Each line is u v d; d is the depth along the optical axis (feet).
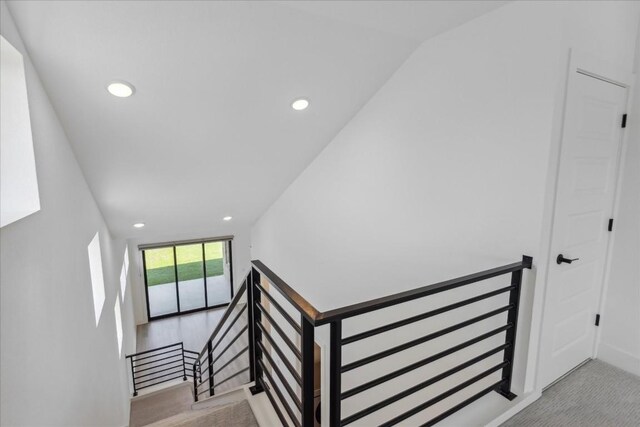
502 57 6.06
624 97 6.82
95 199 11.28
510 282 6.14
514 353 6.23
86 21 5.49
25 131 5.27
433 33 7.11
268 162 11.92
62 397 5.83
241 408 6.25
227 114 8.70
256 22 6.22
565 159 5.82
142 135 8.75
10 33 4.91
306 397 4.26
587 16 5.61
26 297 4.61
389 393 9.01
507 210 6.17
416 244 8.25
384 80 8.68
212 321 25.86
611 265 7.53
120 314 15.76
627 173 7.16
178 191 12.49
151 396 15.60
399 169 8.60
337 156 11.03
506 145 6.10
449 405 7.40
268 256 17.89
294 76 7.85
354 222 10.55
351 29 6.77
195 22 5.97
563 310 6.73
